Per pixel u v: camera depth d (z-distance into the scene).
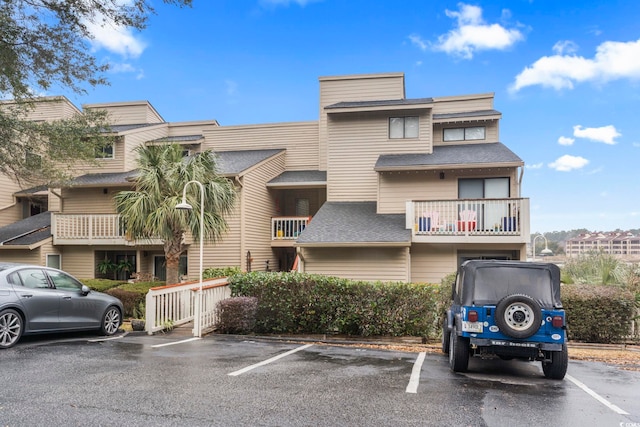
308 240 13.52
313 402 4.65
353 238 13.43
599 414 4.49
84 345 7.77
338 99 19.91
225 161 18.22
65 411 4.21
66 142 12.14
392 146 16.66
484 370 6.46
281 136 21.03
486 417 4.31
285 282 9.49
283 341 8.77
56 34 9.88
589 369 6.79
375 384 5.46
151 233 11.60
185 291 10.38
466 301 6.09
